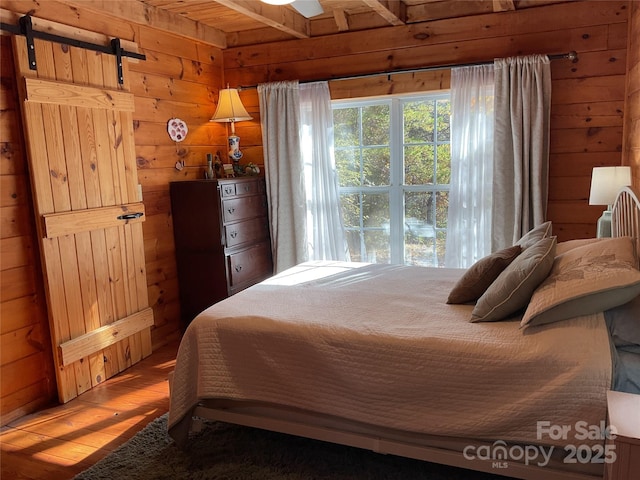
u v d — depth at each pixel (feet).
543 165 11.68
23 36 8.68
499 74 11.66
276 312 7.63
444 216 13.80
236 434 8.16
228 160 15.11
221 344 7.33
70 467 7.54
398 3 12.14
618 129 11.28
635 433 4.35
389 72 12.98
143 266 11.55
